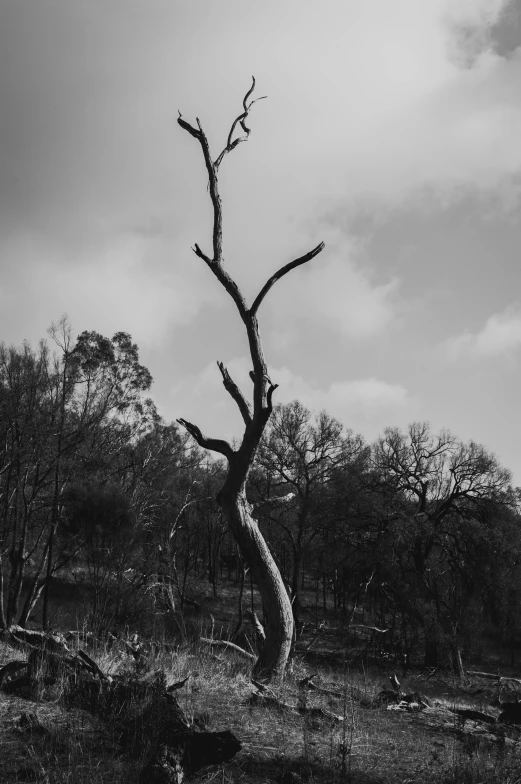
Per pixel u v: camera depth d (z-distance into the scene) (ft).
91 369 99.76
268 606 35.27
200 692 23.70
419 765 16.74
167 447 108.78
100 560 60.59
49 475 75.97
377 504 119.85
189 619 73.05
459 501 128.67
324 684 32.78
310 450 124.06
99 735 16.02
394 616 114.83
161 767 13.70
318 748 17.90
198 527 143.13
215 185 39.99
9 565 80.12
